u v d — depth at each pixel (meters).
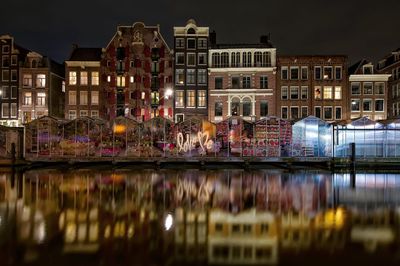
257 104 63.00
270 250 13.23
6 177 34.91
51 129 49.28
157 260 12.25
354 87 64.44
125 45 64.69
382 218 18.00
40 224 16.52
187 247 13.52
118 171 41.31
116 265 11.78
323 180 33.53
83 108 64.94
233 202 21.89
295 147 47.69
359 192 26.08
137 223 16.81
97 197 23.41
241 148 47.09
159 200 22.41
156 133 50.06
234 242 14.15
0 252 12.86
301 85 63.88
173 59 64.19
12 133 49.59
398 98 71.12
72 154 48.28
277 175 37.75
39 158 45.94
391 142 46.66
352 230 15.80
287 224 16.80
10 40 66.94
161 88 64.19
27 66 65.75
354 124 47.09
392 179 34.84
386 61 77.38
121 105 64.44
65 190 26.39
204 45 64.25
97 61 65.06
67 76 65.06
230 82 63.34
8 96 66.56
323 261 12.20
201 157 45.31
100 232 15.28
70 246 13.53
